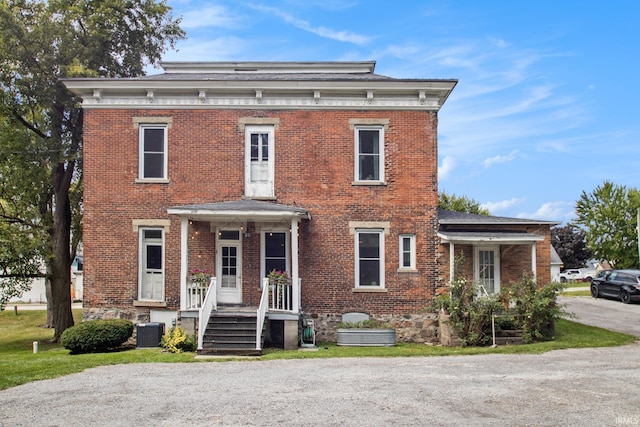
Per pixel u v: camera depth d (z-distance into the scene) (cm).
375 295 1961
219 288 1956
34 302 4653
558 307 1861
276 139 1995
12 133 2355
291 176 1988
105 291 1956
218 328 1714
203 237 1961
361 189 1988
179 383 1187
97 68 2553
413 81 1952
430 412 940
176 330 1731
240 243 1967
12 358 1631
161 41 2822
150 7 2647
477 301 1812
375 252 1988
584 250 6462
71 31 2444
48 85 2323
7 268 2508
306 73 2388
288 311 1794
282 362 1476
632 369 1312
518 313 1841
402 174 1994
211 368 1383
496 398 1028
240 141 1989
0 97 2294
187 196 1978
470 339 1778
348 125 1998
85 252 1964
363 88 1967
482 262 2003
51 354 1766
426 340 1947
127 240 1969
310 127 1998
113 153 1988
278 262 1973
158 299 1959
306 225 1973
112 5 2481
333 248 1972
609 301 3234
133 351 1720
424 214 1984
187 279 1889
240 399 1035
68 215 2528
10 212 2630
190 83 1952
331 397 1043
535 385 1133
